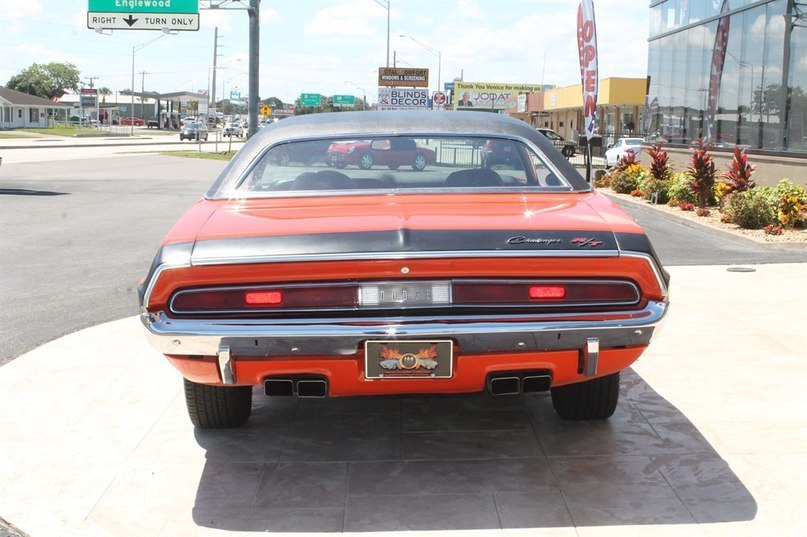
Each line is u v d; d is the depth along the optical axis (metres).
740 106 16.62
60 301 7.59
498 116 4.73
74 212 15.44
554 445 4.11
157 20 27.77
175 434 4.30
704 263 9.38
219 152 45.38
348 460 3.97
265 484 3.71
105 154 41.97
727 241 11.44
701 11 18.41
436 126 4.49
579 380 3.55
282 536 3.24
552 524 3.29
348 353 3.27
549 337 3.27
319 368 3.32
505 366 3.36
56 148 49.75
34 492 3.64
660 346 5.80
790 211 12.05
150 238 11.92
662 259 9.70
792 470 3.77
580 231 3.41
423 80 54.66
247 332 3.22
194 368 3.43
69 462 3.95
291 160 4.33
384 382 3.37
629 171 19.61
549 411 4.63
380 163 4.34
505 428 4.37
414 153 4.34
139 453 4.06
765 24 15.51
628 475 3.74
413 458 3.98
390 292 3.28
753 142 16.08
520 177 4.31
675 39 20.09
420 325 3.22
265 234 3.38
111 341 6.11
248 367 3.34
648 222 13.83
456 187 4.20
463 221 3.48
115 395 4.90
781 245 10.67
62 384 5.11
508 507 3.44
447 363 3.29
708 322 6.46
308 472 3.83
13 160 35.28
